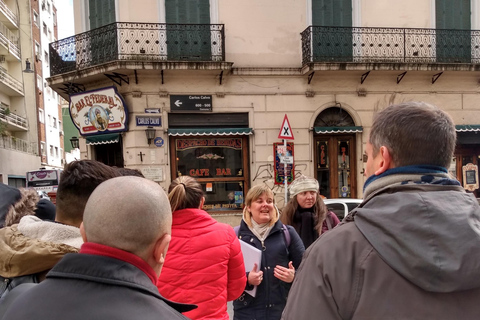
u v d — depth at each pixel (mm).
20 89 24250
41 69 27188
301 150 9523
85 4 9500
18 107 24766
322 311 993
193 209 2047
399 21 9852
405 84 9781
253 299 2447
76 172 1677
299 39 9633
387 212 982
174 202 2010
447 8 10039
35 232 1566
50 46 9711
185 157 9258
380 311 918
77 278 933
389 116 1133
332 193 9734
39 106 26328
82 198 1646
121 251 1000
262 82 9414
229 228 2129
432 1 9914
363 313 933
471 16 10164
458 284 854
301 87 9539
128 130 8930
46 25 29031
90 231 1025
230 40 9375
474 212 965
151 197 1082
